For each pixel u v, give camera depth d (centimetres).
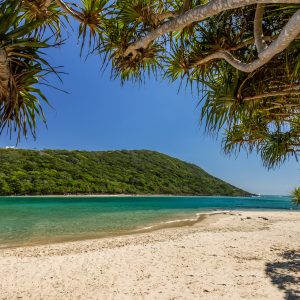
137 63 391
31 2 252
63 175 7444
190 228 1452
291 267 647
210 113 377
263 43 264
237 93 354
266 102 398
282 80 342
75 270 660
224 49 346
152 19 326
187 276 593
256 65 268
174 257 764
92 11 285
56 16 296
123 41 348
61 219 1983
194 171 12025
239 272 614
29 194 6147
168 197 7812
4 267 692
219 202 5506
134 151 11606
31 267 690
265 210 3281
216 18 341
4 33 166
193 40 364
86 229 1470
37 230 1437
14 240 1145
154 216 2197
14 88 187
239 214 2314
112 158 10131
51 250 898
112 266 687
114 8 304
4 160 7106
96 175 8306
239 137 530
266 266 659
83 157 9281
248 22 336
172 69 416
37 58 187
